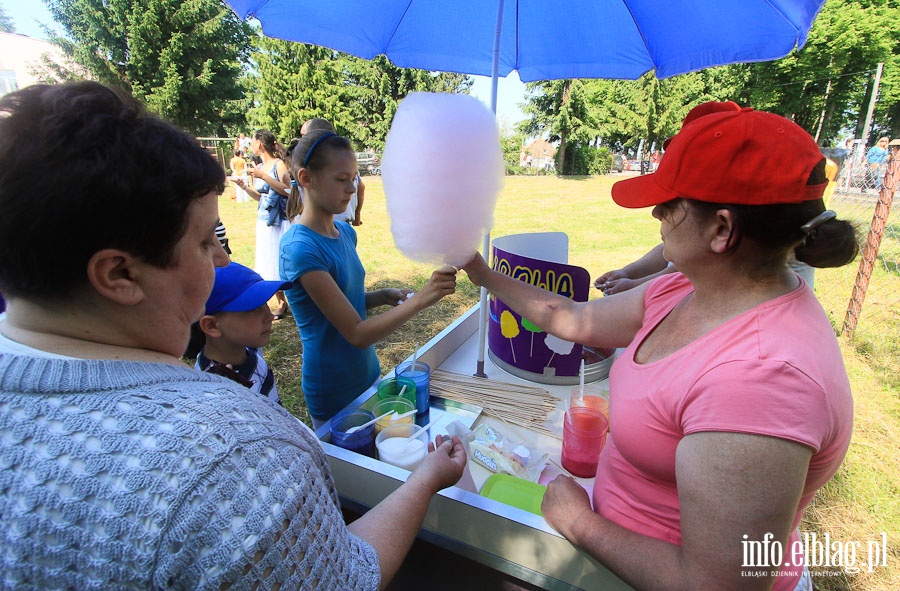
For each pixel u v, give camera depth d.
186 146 0.55
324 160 1.62
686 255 0.79
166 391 0.52
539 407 1.59
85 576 0.44
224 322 1.45
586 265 6.91
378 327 1.56
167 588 0.44
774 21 1.51
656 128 26.22
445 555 1.10
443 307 5.24
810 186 0.67
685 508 0.69
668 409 0.77
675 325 0.88
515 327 1.73
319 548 0.56
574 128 25.06
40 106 0.47
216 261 0.67
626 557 0.80
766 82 23.98
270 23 1.67
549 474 1.30
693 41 1.75
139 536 0.44
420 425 1.49
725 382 0.67
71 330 0.53
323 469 0.67
